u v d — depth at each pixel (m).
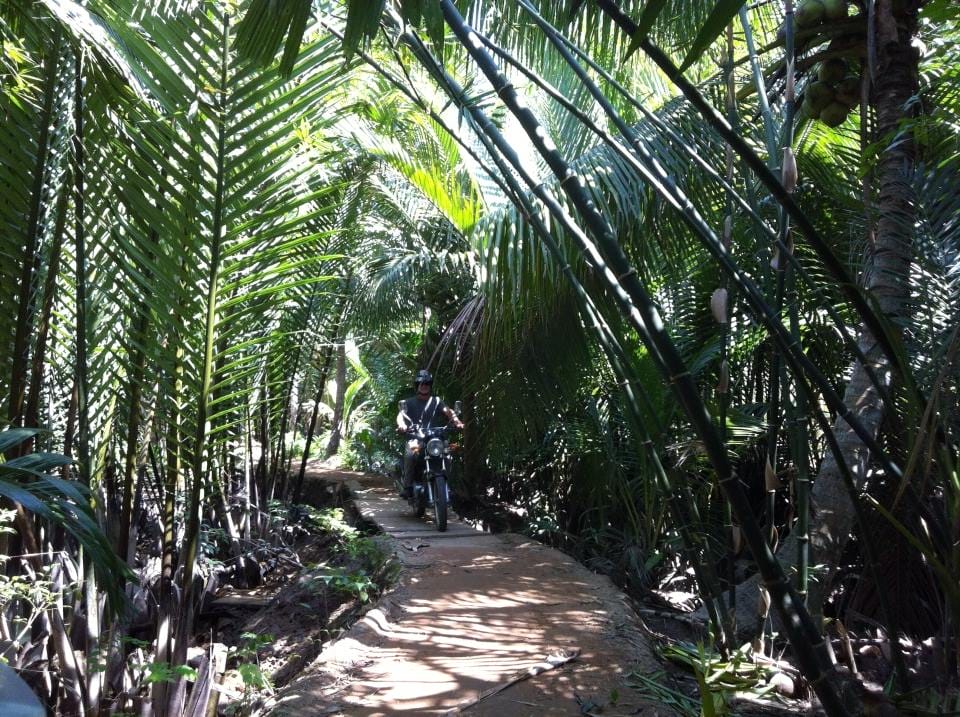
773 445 4.05
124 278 4.05
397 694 3.67
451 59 5.10
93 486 4.34
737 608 5.04
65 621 3.98
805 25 3.85
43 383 4.44
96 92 3.77
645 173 2.92
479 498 10.41
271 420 9.09
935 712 2.91
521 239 5.50
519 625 4.69
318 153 3.99
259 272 3.84
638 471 7.33
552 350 6.95
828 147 5.79
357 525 9.00
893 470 2.93
